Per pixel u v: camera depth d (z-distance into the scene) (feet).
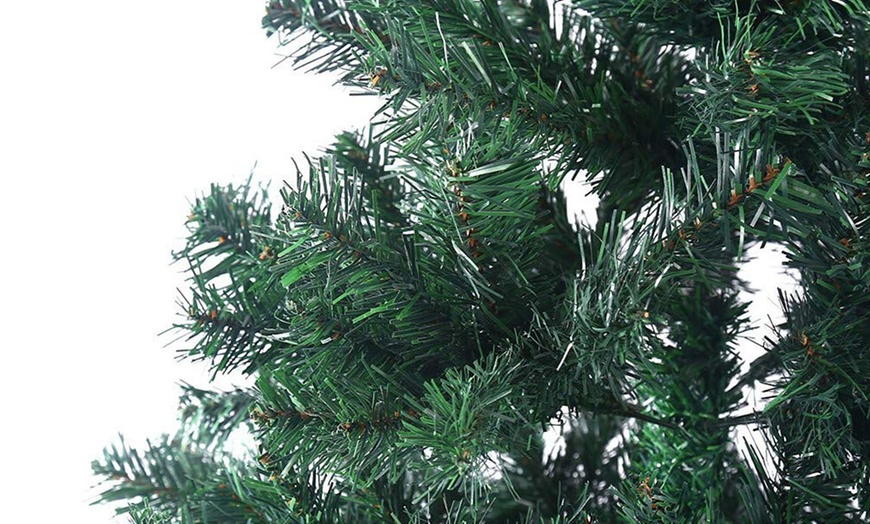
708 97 1.32
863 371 1.42
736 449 1.82
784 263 1.38
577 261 1.77
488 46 1.52
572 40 1.75
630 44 1.77
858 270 1.39
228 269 1.79
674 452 1.77
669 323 1.72
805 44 1.46
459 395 1.32
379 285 1.40
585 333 1.32
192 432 2.02
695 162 1.26
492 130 1.41
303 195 1.34
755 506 1.47
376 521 1.71
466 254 1.38
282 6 1.66
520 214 1.31
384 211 1.73
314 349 1.49
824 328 1.39
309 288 1.47
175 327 1.67
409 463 1.45
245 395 1.97
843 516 1.49
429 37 1.48
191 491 1.90
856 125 1.45
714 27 1.50
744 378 1.81
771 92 1.30
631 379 1.86
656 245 1.29
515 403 1.39
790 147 1.52
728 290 1.87
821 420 1.43
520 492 1.99
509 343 1.43
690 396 1.80
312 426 1.44
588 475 2.02
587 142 1.55
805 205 1.23
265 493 1.68
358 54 1.61
